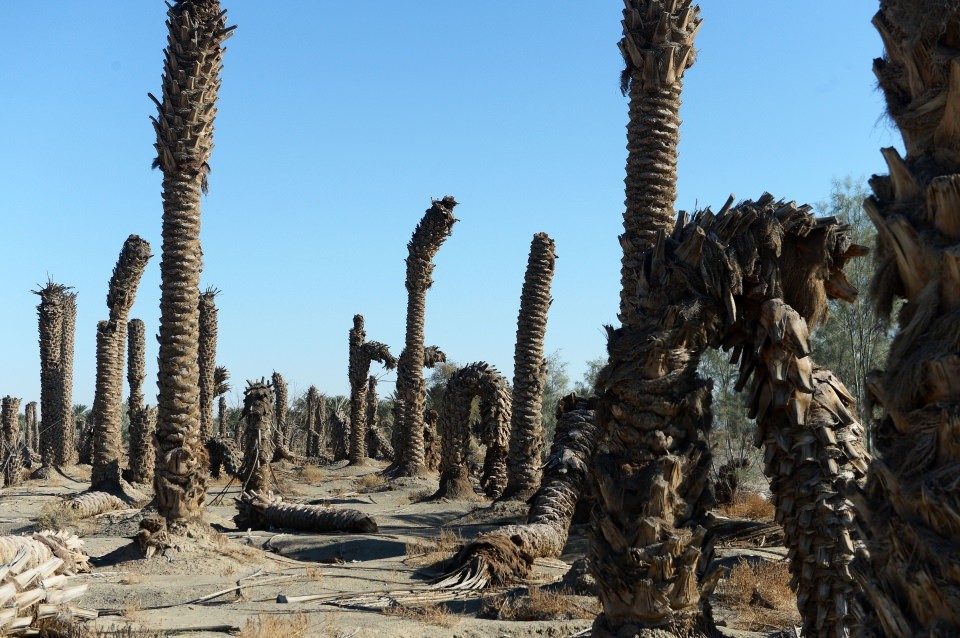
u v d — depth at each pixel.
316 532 20.98
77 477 42.84
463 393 29.89
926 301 3.21
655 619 5.94
